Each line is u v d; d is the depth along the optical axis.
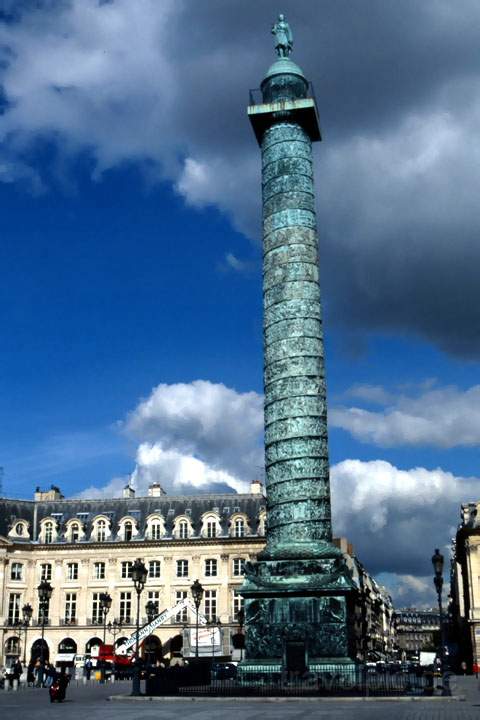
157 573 76.75
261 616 39.91
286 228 44.50
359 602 90.88
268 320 43.72
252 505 78.62
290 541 40.56
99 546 78.19
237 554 75.50
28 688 46.06
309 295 43.50
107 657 68.25
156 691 34.03
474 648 73.94
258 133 48.44
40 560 78.69
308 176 45.81
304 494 40.78
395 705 28.52
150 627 70.81
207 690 34.47
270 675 37.75
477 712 24.78
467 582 78.62
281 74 47.62
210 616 74.44
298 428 41.47
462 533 78.44
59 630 76.44
